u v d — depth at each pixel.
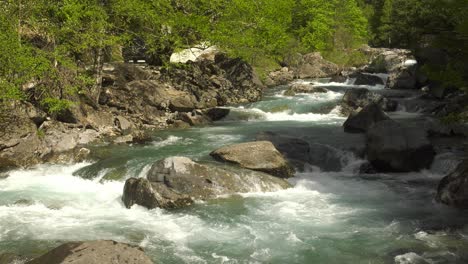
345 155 17.03
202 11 28.56
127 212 12.34
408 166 15.75
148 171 14.03
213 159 15.69
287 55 49.31
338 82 39.84
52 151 17.34
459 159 15.52
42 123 18.88
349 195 13.70
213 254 9.79
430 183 14.73
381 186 14.54
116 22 24.22
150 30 26.83
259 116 26.28
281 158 15.48
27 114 18.23
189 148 18.33
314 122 24.55
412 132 16.12
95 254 7.66
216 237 10.67
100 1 22.45
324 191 14.09
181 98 25.75
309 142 18.66
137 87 25.14
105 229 11.17
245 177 13.90
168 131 22.17
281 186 14.15
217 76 32.97
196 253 9.84
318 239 10.52
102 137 20.08
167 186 13.09
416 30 33.81
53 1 20.55
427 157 15.88
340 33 61.44
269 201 13.05
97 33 21.19
